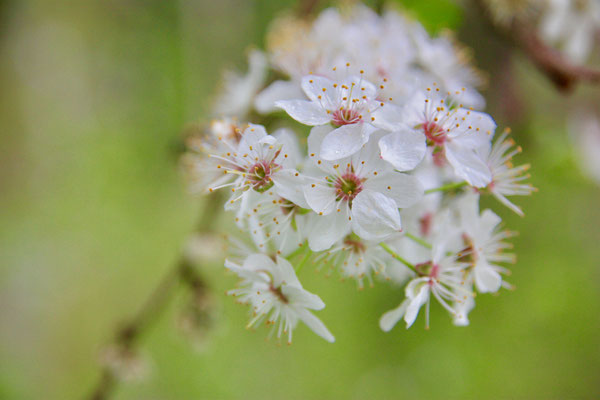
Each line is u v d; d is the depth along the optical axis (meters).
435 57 0.34
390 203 0.29
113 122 0.69
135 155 0.67
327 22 0.33
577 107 0.44
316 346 0.65
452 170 0.31
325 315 0.64
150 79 0.68
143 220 0.67
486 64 0.39
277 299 0.30
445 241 0.30
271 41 0.34
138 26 0.69
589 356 0.64
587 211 0.59
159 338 0.61
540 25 0.37
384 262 0.31
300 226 0.30
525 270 0.62
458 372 0.66
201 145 0.32
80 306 0.65
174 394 0.61
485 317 0.66
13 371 0.52
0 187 0.65
